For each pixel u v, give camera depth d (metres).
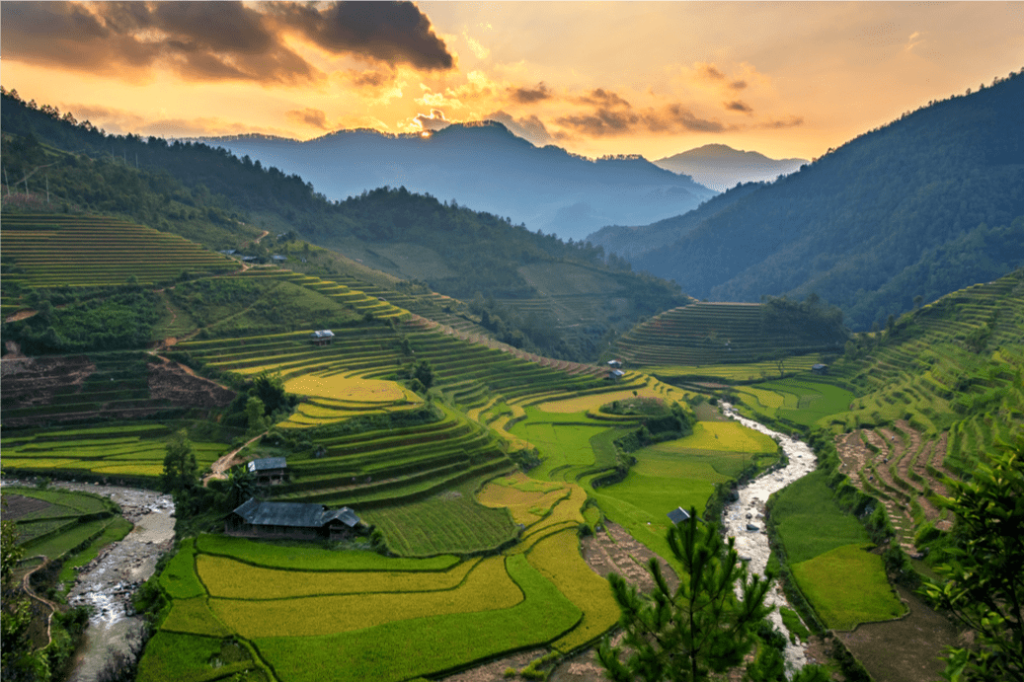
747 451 118.88
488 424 117.94
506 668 49.31
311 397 104.06
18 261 139.38
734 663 19.64
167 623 53.00
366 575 62.53
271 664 48.12
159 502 86.00
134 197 197.50
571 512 79.88
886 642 54.72
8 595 55.06
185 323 132.12
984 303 169.75
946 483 21.11
